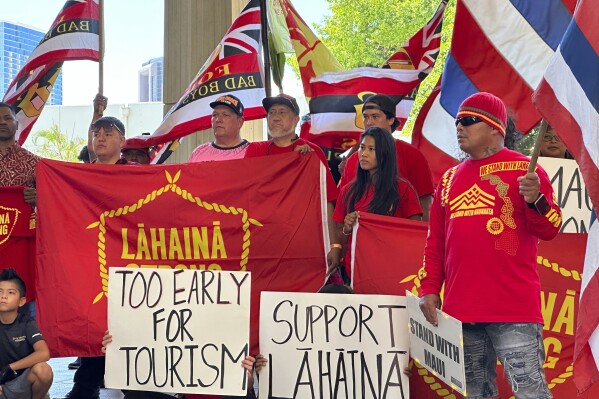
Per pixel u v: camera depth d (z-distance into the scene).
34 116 8.71
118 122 7.01
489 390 4.39
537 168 4.16
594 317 4.15
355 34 20.03
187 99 8.08
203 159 7.05
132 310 5.23
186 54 11.23
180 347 5.16
